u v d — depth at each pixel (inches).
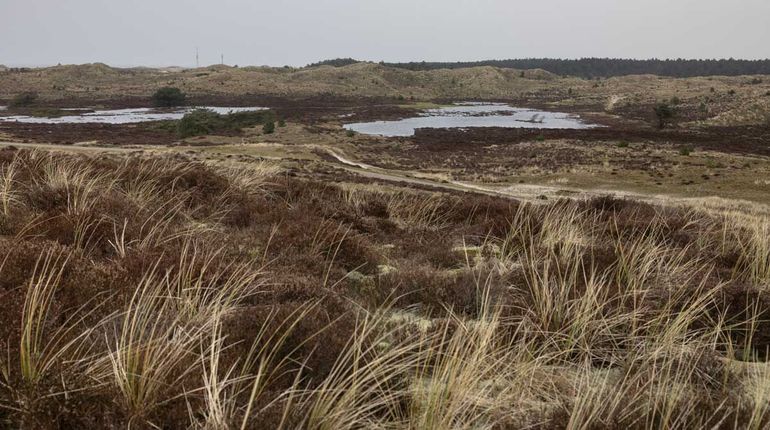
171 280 162.7
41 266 153.9
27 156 410.3
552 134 3467.0
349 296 190.2
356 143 3154.5
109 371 105.2
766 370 139.2
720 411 110.5
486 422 110.0
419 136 3558.1
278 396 100.4
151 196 311.9
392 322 158.6
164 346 114.1
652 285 193.2
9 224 209.6
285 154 2279.8
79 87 7568.9
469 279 190.9
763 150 2805.1
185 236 221.0
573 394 120.3
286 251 226.5
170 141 2878.9
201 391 103.1
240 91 7559.1
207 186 357.4
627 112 5664.4
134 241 207.6
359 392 108.0
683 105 5777.6
